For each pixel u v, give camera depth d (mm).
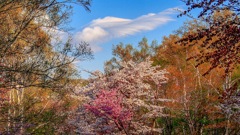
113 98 13414
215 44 6309
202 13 6145
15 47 10297
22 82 10203
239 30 5871
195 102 18266
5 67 9664
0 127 10938
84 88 14211
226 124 16844
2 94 13141
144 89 15688
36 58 10352
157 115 14359
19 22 10398
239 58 6590
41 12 11000
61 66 10539
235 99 9914
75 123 13625
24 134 10969
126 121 13859
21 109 12055
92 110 12992
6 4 9664
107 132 13469
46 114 12312
